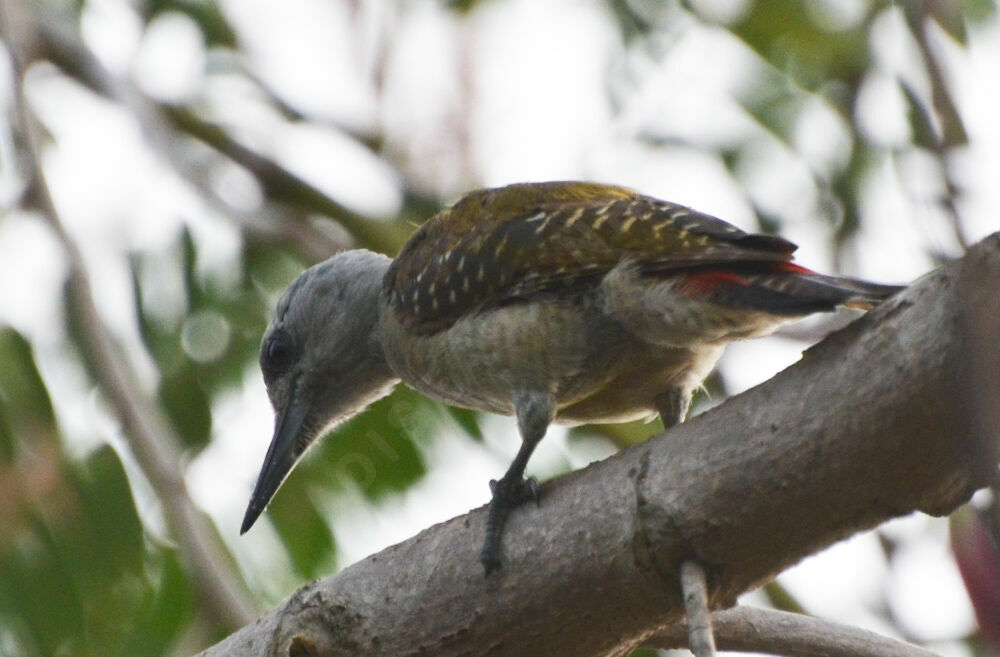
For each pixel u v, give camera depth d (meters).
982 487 6.29
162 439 11.68
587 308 8.84
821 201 13.59
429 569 7.44
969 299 5.57
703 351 9.02
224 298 13.77
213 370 13.52
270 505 12.88
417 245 10.04
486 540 7.30
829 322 7.61
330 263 11.70
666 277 8.05
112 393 11.77
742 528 6.67
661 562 6.83
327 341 11.48
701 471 6.73
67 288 12.27
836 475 6.45
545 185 9.86
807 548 6.73
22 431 12.52
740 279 7.55
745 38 13.96
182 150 14.09
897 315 6.29
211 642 11.69
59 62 14.03
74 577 12.26
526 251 9.01
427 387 10.15
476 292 9.36
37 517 12.34
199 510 11.78
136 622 12.12
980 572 5.94
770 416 6.59
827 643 7.65
